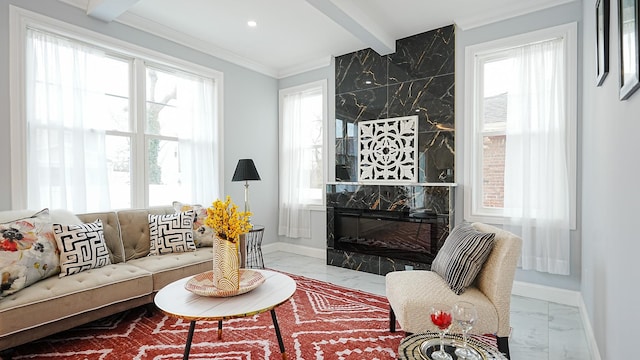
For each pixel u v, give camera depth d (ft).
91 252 8.11
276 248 16.55
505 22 10.52
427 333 4.94
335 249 13.99
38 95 9.09
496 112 11.06
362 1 10.01
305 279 12.07
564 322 8.39
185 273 9.13
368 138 13.60
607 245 5.66
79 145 9.71
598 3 6.31
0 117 8.44
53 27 9.25
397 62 12.84
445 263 7.03
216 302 5.83
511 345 7.23
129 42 10.96
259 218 15.65
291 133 15.96
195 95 13.10
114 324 8.14
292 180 15.89
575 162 9.38
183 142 12.78
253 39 12.85
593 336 6.90
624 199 4.55
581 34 9.29
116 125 10.98
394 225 12.59
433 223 11.57
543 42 9.83
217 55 13.75
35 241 7.24
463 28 11.25
